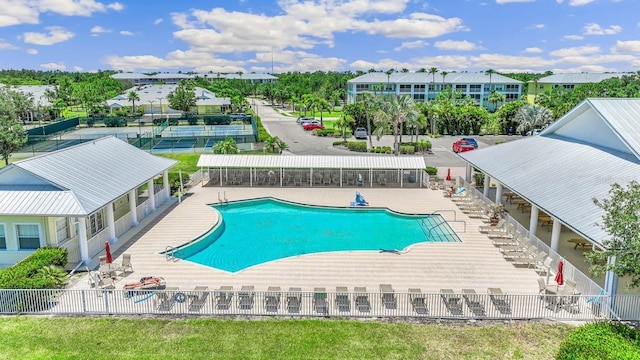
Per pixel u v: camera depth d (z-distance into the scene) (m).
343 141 60.97
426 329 16.30
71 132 75.12
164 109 101.44
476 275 20.88
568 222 19.28
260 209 34.44
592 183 21.95
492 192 37.34
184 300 17.75
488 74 118.06
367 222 31.16
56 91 111.31
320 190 38.66
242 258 24.75
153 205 31.73
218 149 46.72
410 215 31.67
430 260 22.66
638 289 18.56
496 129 73.62
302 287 19.42
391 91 114.69
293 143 62.69
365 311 17.53
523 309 17.50
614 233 14.52
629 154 23.62
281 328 16.30
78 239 22.97
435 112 71.38
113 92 121.12
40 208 21.27
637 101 26.61
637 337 13.34
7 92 61.09
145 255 23.38
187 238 26.11
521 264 22.09
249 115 88.94
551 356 14.66
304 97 109.38
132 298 18.23
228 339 15.57
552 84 117.06
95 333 15.91
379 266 21.86
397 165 38.84
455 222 29.19
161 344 15.24
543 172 25.94
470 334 16.00
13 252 22.22
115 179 26.58
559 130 31.94
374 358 14.53
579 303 17.58
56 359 14.31
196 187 39.22
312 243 27.16
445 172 45.59
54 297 17.66
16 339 15.47
